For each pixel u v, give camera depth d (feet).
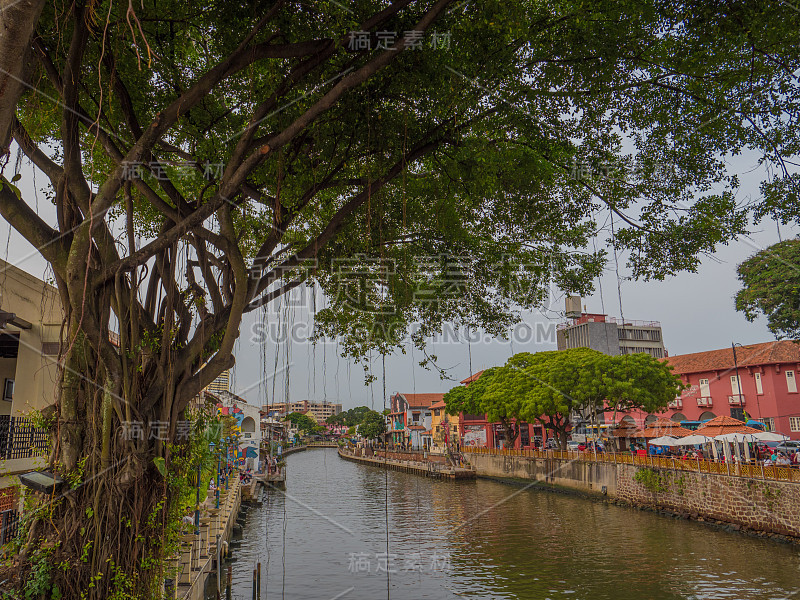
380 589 49.78
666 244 26.43
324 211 29.48
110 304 19.13
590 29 22.56
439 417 219.41
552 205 29.22
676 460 81.82
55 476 17.72
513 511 92.89
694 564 54.29
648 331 156.66
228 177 18.58
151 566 18.25
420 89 22.95
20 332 36.55
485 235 31.09
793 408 109.19
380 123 23.67
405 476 175.32
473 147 23.50
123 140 23.79
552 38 23.43
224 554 59.21
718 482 71.92
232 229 19.94
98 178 25.22
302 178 24.58
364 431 293.64
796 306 59.31
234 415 91.25
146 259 17.93
